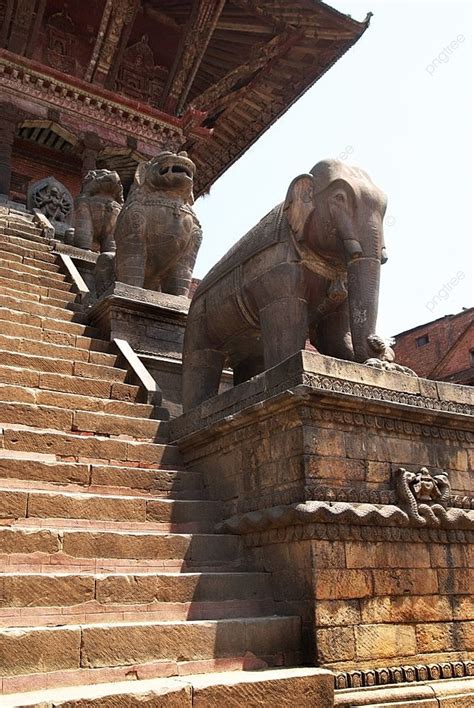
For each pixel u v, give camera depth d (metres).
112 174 14.36
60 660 3.59
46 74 18.70
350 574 4.55
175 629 4.00
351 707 4.04
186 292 10.38
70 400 6.73
